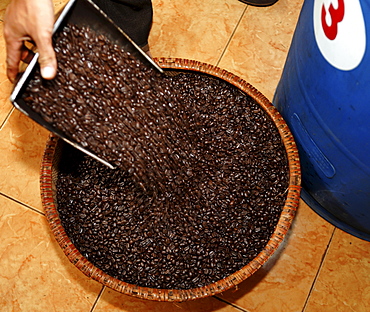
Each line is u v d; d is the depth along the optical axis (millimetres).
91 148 950
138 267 1062
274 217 1092
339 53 856
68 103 928
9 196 1266
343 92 887
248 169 1125
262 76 1401
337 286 1208
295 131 1118
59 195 1098
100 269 1038
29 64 849
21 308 1184
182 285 1047
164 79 1082
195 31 1444
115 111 986
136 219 1092
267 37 1442
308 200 1248
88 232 1080
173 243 1079
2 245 1228
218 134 1146
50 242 1234
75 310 1188
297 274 1218
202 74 1153
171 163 1076
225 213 1098
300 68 999
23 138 1314
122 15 1137
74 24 917
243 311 1190
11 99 817
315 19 900
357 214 1120
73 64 932
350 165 987
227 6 1476
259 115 1145
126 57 996
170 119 1075
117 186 1109
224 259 1070
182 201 1099
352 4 792
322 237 1251
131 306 1194
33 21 830
